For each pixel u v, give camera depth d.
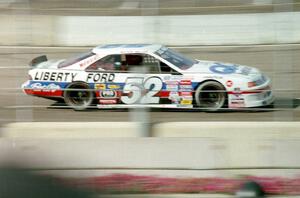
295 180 11.51
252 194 10.87
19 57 24.75
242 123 12.17
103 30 26.92
